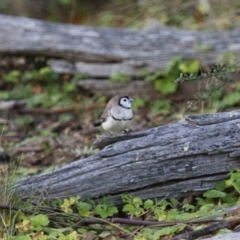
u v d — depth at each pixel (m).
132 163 8.03
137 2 18.69
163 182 8.10
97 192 8.09
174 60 13.09
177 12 17.47
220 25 16.14
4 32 13.95
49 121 13.23
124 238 7.38
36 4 19.80
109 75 13.62
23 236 7.27
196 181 8.12
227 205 7.84
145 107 13.13
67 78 14.06
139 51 13.47
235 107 12.28
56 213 7.77
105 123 9.06
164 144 8.05
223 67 10.15
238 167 8.10
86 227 7.70
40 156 11.15
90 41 13.70
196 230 7.05
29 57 14.21
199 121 8.10
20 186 8.10
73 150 11.35
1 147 11.78
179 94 13.06
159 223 7.50
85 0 19.83
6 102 13.62
